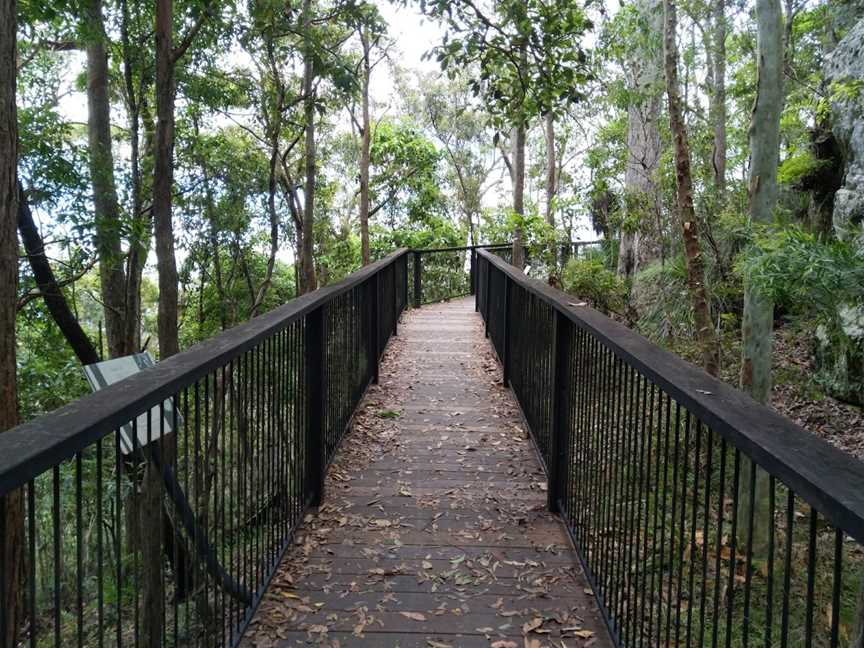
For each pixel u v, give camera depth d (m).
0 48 3.05
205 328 15.58
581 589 3.09
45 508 5.53
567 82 5.29
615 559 2.93
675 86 4.78
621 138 11.08
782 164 7.42
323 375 4.00
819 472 1.14
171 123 5.90
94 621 4.21
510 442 5.18
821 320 4.96
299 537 3.58
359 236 21.91
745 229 3.81
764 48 3.72
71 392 9.03
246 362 2.61
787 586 1.24
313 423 3.97
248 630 2.75
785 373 6.69
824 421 5.96
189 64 10.08
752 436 1.35
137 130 9.84
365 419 5.73
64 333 8.50
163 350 5.86
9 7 3.07
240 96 11.39
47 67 9.95
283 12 7.52
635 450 2.41
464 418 5.80
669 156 7.71
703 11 8.34
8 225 3.18
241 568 3.18
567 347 3.73
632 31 8.17
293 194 12.95
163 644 1.99
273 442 3.17
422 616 2.86
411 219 23.61
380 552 3.43
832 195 7.00
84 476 5.19
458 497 4.14
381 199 23.58
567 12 5.14
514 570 3.26
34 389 8.77
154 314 18.89
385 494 4.19
